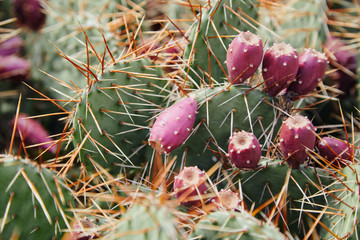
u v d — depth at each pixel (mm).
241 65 469
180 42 583
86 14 584
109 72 491
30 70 589
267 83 479
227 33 534
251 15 557
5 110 585
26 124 550
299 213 472
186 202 439
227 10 528
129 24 616
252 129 486
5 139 573
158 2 642
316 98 580
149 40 593
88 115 483
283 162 463
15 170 429
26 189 429
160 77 525
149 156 514
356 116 590
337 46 602
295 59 464
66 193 453
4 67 580
